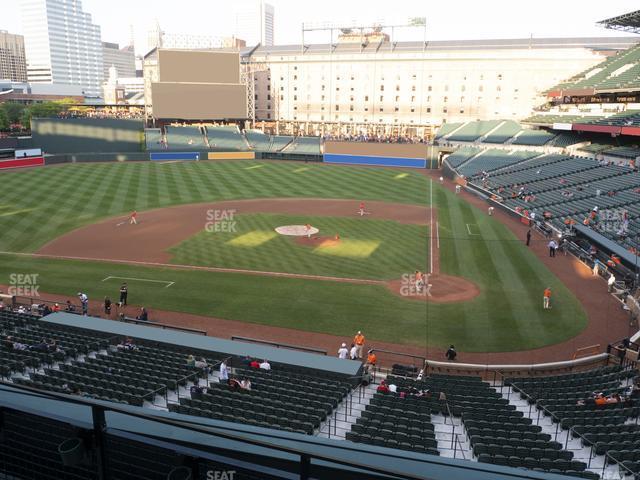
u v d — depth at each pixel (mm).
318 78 122750
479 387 20781
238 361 21984
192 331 27094
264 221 50125
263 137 103500
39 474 5133
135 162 88625
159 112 99500
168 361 21344
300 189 67875
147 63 128750
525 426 16219
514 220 52125
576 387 20062
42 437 5055
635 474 12664
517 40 111062
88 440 4762
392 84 117062
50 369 19062
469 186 68375
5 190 60281
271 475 4238
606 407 18000
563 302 30984
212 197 61375
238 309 30031
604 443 14727
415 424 16500
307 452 3941
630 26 66125
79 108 139625
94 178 70562
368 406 17828
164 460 4562
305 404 17688
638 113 61062
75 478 4965
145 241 43031
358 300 31250
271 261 38219
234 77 102562
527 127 88562
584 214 46781
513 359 24516
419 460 4672
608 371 22172
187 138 98500
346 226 48594
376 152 93562
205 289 32969
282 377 20172
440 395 18781
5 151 82500
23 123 127312
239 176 77125
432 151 90562
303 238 44281
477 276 35312
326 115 124188
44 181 66750
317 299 31406
